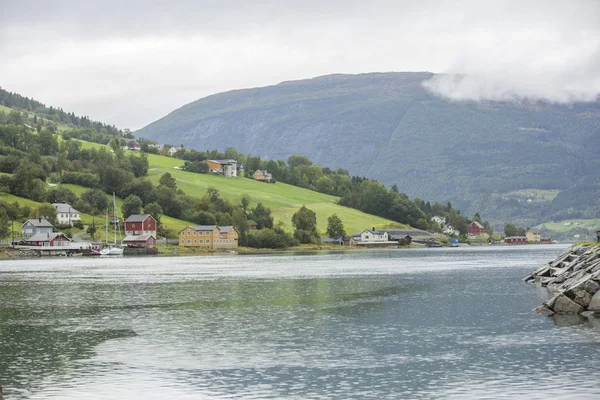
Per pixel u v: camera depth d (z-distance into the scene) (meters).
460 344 64.06
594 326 71.81
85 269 182.38
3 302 100.44
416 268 173.75
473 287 115.94
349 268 175.88
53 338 69.38
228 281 134.75
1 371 55.28
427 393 48.19
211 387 50.34
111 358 59.69
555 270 123.12
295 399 47.34
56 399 47.47
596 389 48.22
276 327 74.88
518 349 61.25
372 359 58.53
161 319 81.62
